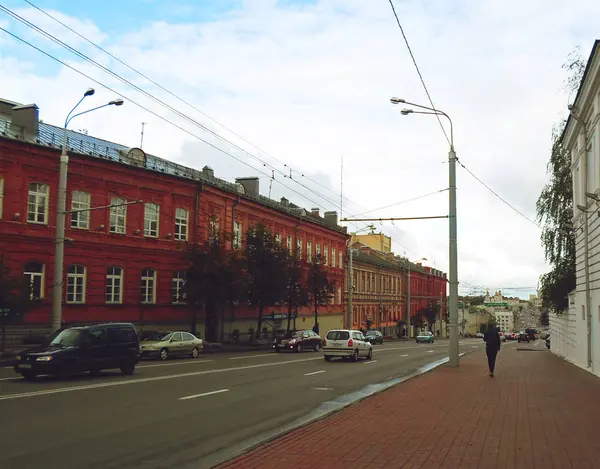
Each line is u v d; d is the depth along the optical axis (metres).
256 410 12.76
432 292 111.44
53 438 9.31
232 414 12.15
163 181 37.00
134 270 34.88
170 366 23.83
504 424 10.62
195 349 30.28
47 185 30.34
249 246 41.94
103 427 10.33
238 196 44.81
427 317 96.75
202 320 39.66
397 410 12.39
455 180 26.45
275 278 41.38
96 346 18.86
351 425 10.52
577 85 30.36
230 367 23.72
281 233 52.97
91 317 32.09
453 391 15.94
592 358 22.70
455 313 25.77
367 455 8.12
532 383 18.12
